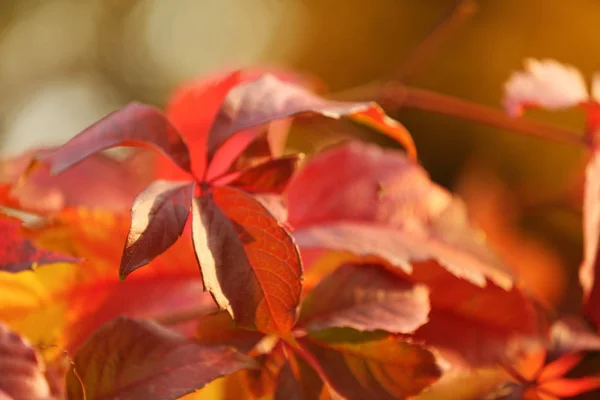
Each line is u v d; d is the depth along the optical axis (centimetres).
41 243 98
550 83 111
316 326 97
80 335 98
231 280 93
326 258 103
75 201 106
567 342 103
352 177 105
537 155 245
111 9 683
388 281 99
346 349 97
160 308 100
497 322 102
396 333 98
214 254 94
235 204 95
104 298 99
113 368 94
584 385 102
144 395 93
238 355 95
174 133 98
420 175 106
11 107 601
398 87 139
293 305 93
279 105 99
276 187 97
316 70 392
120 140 97
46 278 98
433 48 146
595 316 104
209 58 601
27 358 91
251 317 93
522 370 102
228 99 99
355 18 391
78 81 643
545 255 153
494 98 312
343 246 100
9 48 661
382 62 374
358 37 386
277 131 107
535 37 314
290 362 97
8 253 95
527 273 147
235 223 94
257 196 97
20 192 105
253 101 99
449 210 106
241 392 97
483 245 105
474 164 215
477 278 101
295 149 138
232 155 106
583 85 112
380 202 105
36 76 655
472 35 311
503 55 312
